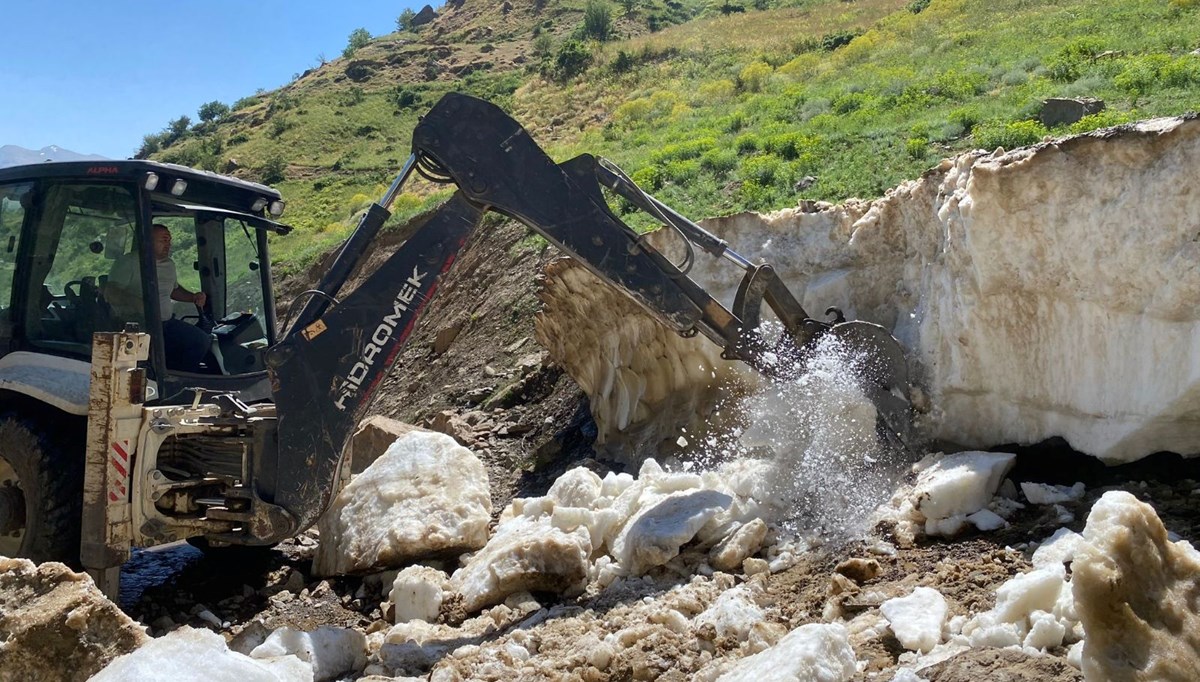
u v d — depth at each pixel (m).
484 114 5.55
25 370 6.13
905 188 6.55
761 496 5.45
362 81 75.75
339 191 51.97
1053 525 4.64
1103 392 5.02
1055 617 3.61
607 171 5.67
